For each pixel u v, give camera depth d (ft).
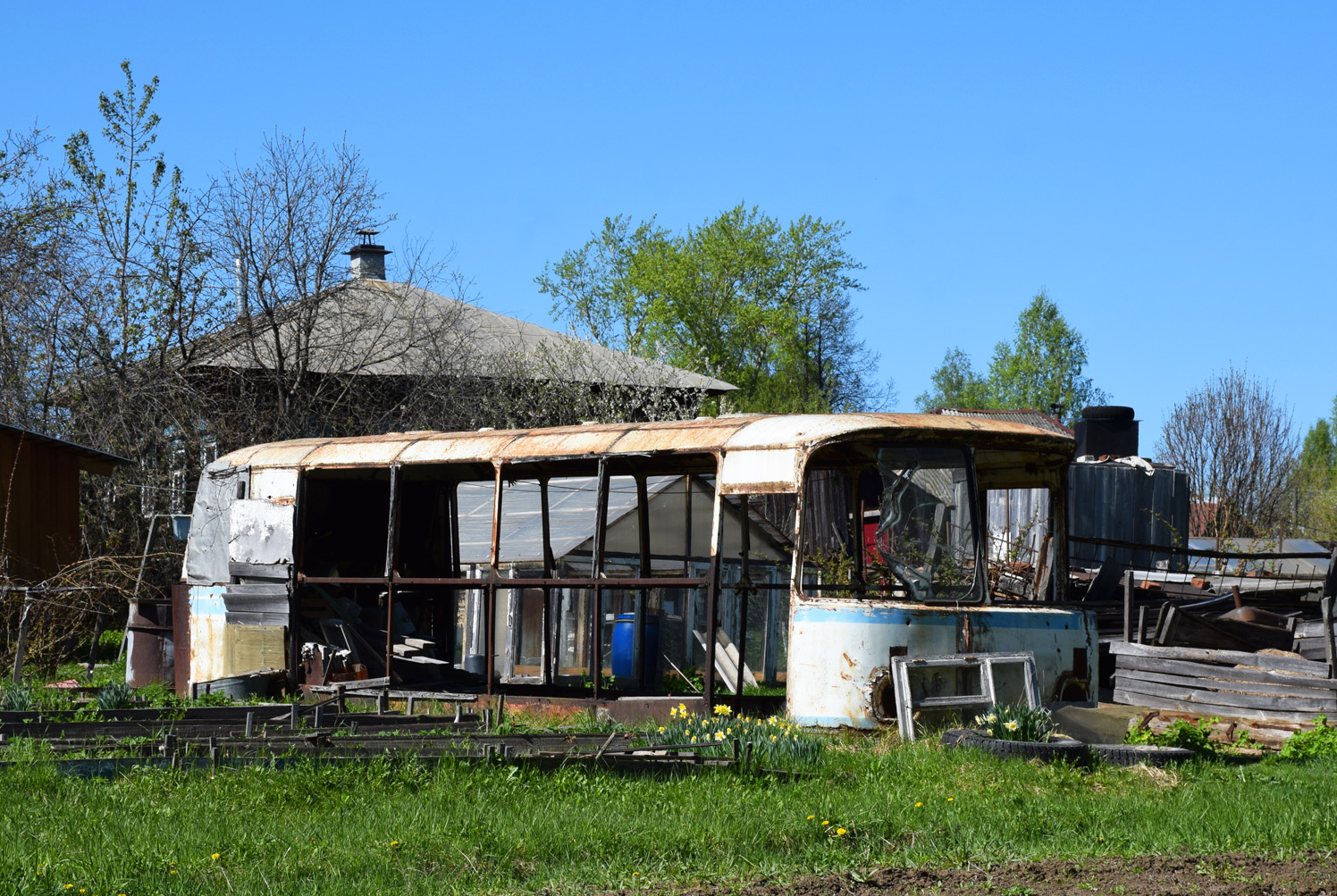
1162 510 82.38
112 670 62.49
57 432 84.38
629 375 120.67
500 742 31.73
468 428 100.89
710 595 40.32
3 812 24.03
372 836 22.97
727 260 197.06
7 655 60.34
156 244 88.48
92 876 19.90
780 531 64.44
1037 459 43.83
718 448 40.75
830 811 26.05
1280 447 145.38
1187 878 21.17
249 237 91.15
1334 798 28.58
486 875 21.07
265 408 92.79
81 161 87.35
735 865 22.00
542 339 125.90
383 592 56.65
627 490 63.77
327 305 99.50
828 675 37.32
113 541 79.41
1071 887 20.43
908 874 21.30
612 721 40.91
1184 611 47.21
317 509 55.83
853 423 38.91
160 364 86.79
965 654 37.55
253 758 28.89
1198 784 30.22
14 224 84.69
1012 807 26.86
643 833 23.65
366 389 98.53
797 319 197.26
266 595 50.08
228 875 20.30
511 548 60.90
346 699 46.01
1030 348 251.80
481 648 59.77
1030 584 62.23
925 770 30.73
